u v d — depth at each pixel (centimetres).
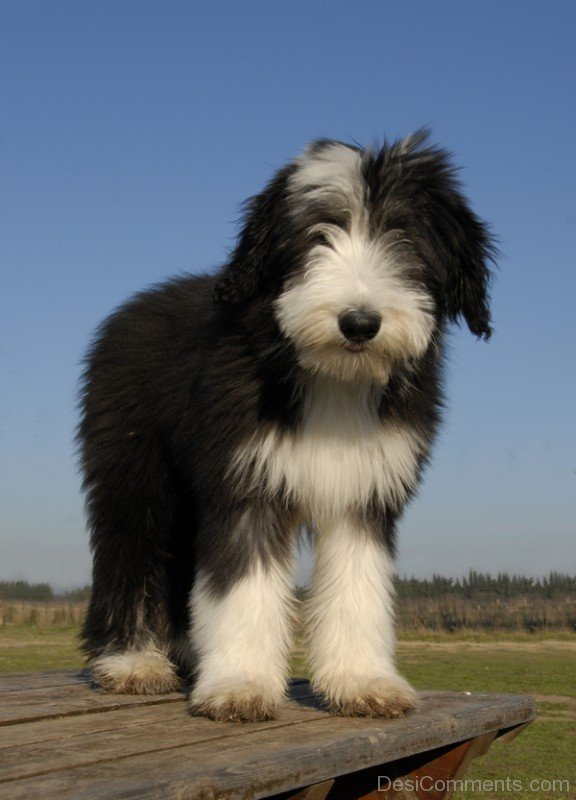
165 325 196
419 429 177
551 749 356
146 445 192
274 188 174
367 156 173
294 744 150
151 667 183
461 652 741
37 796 131
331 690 169
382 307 162
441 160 177
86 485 199
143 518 192
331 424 171
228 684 164
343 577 174
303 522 178
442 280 175
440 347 178
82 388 203
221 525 170
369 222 170
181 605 192
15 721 160
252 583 169
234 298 173
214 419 171
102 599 192
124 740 151
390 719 165
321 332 162
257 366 170
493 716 175
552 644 812
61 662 595
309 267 167
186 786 135
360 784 171
